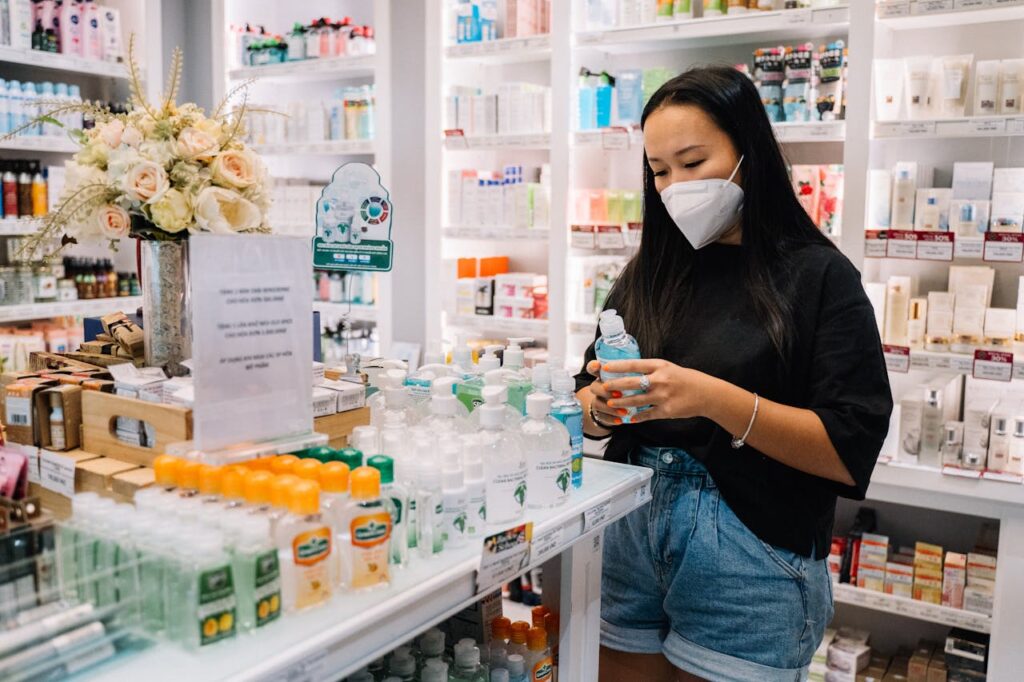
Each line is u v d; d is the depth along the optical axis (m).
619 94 3.38
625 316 1.84
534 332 3.68
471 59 3.95
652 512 1.75
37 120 1.72
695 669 1.70
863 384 1.56
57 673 0.95
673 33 3.19
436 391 1.44
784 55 3.06
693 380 1.50
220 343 1.14
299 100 4.43
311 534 1.07
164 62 4.61
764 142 1.63
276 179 4.61
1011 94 2.75
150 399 1.36
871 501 3.43
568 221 3.48
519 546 1.31
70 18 4.14
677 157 1.63
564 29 3.38
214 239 1.13
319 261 1.87
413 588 1.15
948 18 2.91
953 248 2.74
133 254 4.62
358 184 1.80
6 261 4.30
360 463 1.25
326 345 4.34
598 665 1.83
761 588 1.63
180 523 1.04
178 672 0.94
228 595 1.00
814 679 3.11
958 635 2.98
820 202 3.03
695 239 1.68
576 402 1.59
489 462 1.38
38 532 1.05
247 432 1.18
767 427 1.51
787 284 1.62
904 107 2.97
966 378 3.10
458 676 1.64
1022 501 2.67
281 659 0.96
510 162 4.16
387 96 4.00
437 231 3.91
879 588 3.06
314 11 4.75
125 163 1.53
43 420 1.44
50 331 4.25
